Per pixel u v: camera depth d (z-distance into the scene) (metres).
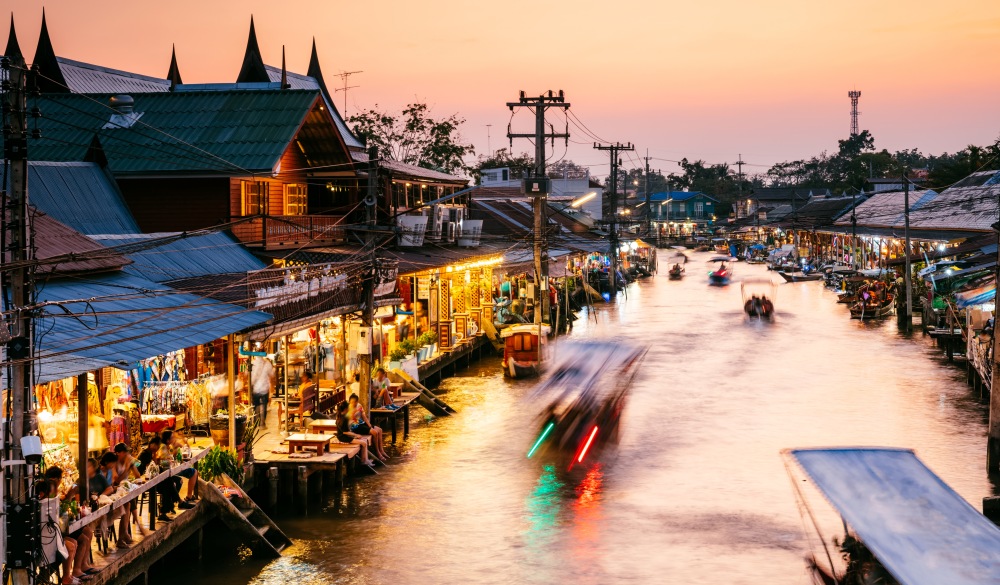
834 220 108.06
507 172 97.31
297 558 19.70
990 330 37.94
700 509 22.86
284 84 39.28
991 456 25.67
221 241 27.92
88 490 16.19
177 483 18.95
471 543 20.69
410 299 40.44
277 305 23.42
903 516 15.41
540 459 27.55
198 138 31.45
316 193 38.84
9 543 12.98
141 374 21.52
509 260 56.44
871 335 55.03
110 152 30.48
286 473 22.86
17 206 13.04
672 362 45.56
